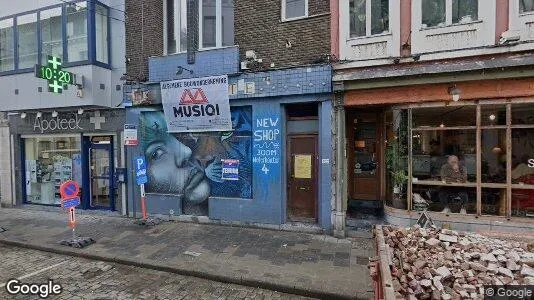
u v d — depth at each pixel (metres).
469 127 6.49
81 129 9.84
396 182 7.20
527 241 3.81
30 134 10.64
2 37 10.23
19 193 11.01
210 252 6.33
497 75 6.02
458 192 6.68
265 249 6.43
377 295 3.17
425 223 4.95
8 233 7.86
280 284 4.96
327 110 7.21
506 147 6.26
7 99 9.96
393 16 6.69
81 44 9.16
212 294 4.90
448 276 3.05
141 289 5.06
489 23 6.08
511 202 6.30
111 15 9.36
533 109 6.07
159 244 6.85
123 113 9.30
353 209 8.09
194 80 8.22
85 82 8.94
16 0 9.91
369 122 8.14
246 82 7.79
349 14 7.10
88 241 6.98
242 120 8.11
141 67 8.95
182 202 8.73
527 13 5.91
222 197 8.25
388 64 6.68
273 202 7.71
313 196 7.75
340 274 5.27
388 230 3.98
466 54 6.15
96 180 10.14
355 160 8.23
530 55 5.79
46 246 6.84
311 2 7.32
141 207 9.08
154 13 8.81
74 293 4.92
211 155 8.43
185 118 8.50
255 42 7.80
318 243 6.73
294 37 7.46
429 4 6.57
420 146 6.86
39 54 9.62
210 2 8.52
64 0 9.20
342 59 7.07
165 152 8.90
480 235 3.94
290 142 7.91
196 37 8.52
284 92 7.45
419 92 6.64
